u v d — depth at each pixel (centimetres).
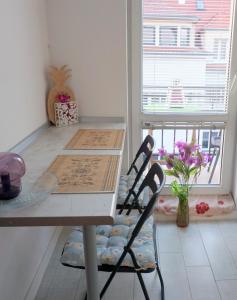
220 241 213
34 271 173
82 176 128
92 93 229
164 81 237
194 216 241
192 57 231
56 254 201
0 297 131
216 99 240
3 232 133
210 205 243
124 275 180
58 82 219
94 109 232
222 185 258
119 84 226
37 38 196
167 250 203
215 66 232
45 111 216
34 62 190
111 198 108
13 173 110
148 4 220
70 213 98
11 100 153
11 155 115
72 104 223
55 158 152
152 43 229
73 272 185
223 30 225
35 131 193
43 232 189
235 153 248
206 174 259
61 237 221
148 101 242
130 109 243
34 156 156
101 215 97
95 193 112
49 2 212
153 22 224
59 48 221
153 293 167
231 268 185
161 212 240
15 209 101
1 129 141
